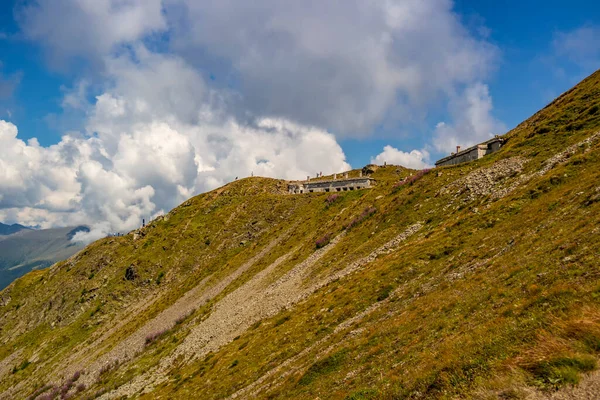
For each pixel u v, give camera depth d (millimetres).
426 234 48188
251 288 75250
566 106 60781
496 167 55469
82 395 69375
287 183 192500
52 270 188250
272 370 34812
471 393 12977
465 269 30375
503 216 38625
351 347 27688
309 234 96375
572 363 11688
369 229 64500
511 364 13148
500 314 17938
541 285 18547
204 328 67125
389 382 17875
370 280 41812
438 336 20500
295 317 45031
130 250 168625
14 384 110500
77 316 138625
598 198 25766
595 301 14289
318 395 22766
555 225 26531
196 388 41375
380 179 161875
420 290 32281
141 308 124750
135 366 68375
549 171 42062
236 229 149500
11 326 162500
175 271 142750
